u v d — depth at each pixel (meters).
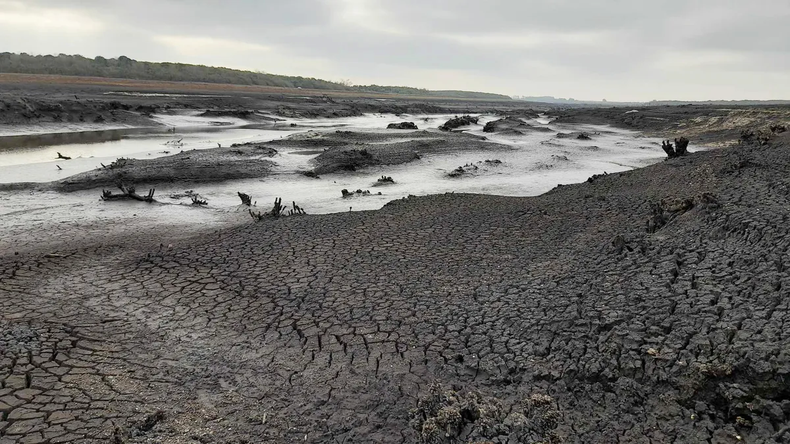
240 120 53.09
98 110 41.38
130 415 4.80
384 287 7.68
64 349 5.98
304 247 9.73
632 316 5.69
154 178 18.27
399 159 24.28
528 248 9.23
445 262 8.71
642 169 16.25
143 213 13.85
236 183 18.78
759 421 4.16
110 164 20.48
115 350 6.03
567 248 8.91
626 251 7.72
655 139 38.94
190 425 4.69
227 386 5.32
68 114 38.28
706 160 13.90
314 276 8.22
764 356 4.41
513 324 6.19
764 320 4.92
